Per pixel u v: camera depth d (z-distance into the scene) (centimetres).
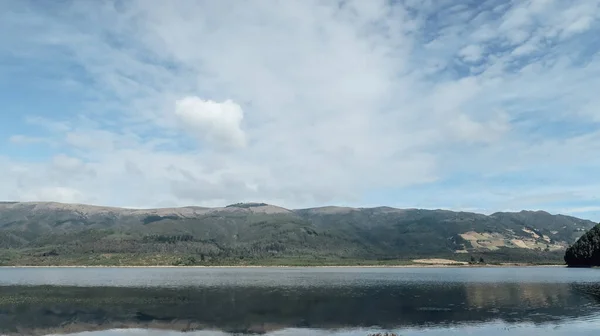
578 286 12569
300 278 18938
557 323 6431
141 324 6644
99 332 6078
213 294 11025
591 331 5819
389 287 13375
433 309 8088
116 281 16125
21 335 5912
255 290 12256
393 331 6025
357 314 7550
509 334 5697
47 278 18125
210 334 5925
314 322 6788
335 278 18912
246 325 6550
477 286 13300
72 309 8106
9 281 15938
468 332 5875
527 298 9594
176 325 6562
